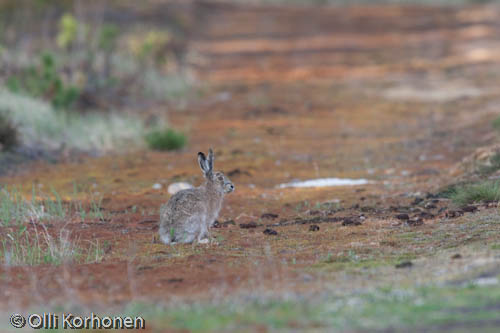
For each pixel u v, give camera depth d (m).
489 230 24.70
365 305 17.09
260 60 105.38
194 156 50.53
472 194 30.70
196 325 16.16
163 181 41.88
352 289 18.84
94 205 34.28
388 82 82.62
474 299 16.86
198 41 123.06
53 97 59.12
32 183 41.31
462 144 48.28
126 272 22.27
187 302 18.28
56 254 24.80
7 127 47.03
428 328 15.20
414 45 111.94
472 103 66.00
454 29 126.69
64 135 53.16
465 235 24.59
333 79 87.50
